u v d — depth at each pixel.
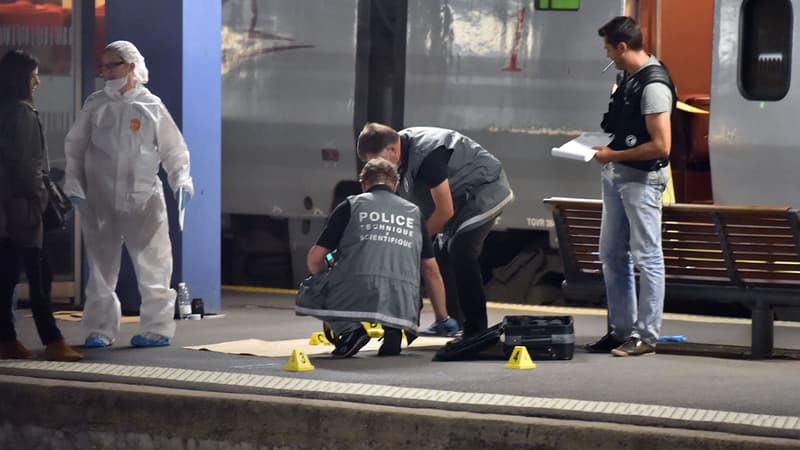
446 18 40.06
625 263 28.89
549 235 39.75
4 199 26.80
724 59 36.66
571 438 20.08
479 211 29.86
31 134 27.05
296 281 43.78
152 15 35.28
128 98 29.61
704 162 41.22
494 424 20.56
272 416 21.98
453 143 29.70
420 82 40.47
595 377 25.05
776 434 19.52
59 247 37.56
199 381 23.78
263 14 42.81
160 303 29.62
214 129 35.97
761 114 36.22
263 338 31.12
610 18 38.06
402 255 27.78
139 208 29.45
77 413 23.44
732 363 27.16
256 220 45.09
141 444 23.00
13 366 25.59
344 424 21.50
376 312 27.45
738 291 28.53
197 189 35.62
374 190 28.03
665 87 27.66
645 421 20.36
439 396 22.33
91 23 37.47
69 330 32.31
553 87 38.78
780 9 35.91
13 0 37.62
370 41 41.31
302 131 42.41
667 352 29.08
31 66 27.23
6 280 27.11
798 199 35.91
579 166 38.53
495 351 28.67
